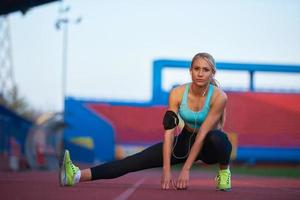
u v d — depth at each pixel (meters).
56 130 21.12
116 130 38.00
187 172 5.07
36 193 4.25
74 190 4.69
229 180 5.25
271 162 36.53
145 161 5.25
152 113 38.66
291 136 37.38
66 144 32.47
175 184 5.14
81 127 34.41
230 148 5.15
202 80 4.99
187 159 5.12
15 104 41.50
